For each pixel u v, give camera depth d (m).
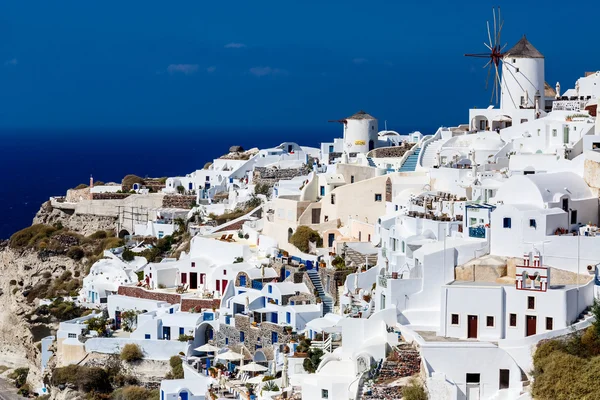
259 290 159.38
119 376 161.00
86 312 186.50
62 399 161.00
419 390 109.88
